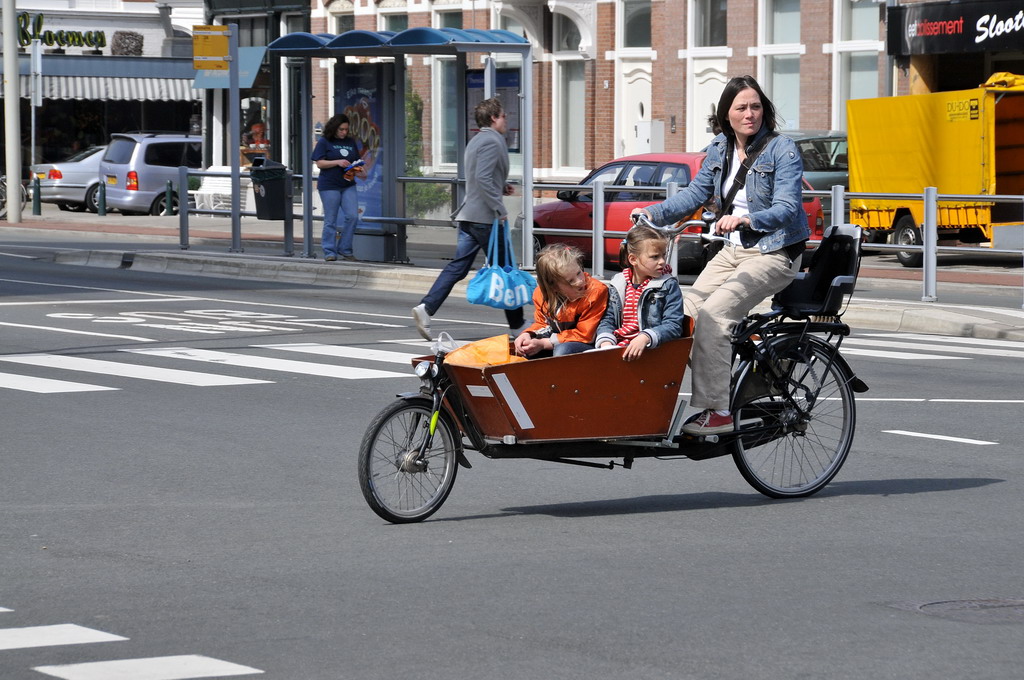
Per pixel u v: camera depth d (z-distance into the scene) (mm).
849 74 43906
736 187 11758
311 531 10914
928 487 12492
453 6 53125
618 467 13445
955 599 9156
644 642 8250
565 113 50750
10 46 48438
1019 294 29000
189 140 54562
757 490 12062
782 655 8031
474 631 8461
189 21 65688
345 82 32406
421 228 31703
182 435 14516
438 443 11414
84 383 17484
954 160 34969
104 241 42531
